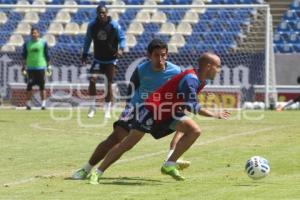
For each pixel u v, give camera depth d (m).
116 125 31.25
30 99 72.75
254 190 27.94
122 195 27.05
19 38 87.44
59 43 86.19
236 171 33.44
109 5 82.25
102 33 59.31
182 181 30.61
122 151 30.25
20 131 50.03
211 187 28.84
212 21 84.25
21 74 79.94
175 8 78.00
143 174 32.62
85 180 30.84
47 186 29.17
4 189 28.41
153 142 44.25
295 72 82.62
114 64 60.28
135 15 87.12
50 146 42.38
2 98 80.06
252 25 81.88
